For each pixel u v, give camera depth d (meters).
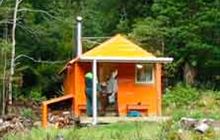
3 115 28.31
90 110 27.69
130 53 29.05
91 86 27.64
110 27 46.38
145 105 29.28
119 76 29.41
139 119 26.11
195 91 34.94
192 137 11.76
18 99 37.38
